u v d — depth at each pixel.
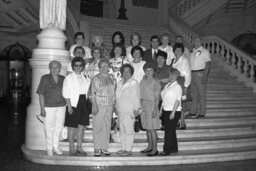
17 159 6.42
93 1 18.69
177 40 7.88
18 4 13.97
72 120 6.07
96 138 6.13
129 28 13.58
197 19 16.08
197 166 6.18
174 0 17.45
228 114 8.95
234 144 7.23
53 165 6.07
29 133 6.71
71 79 6.07
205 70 7.89
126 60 6.73
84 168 5.90
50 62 6.18
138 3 17.48
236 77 11.16
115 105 6.37
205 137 7.41
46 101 6.14
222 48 11.92
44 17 6.96
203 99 8.02
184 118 7.81
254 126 8.05
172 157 6.29
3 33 16.44
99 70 6.49
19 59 16.33
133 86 6.14
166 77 6.70
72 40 10.59
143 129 6.34
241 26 17.47
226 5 16.69
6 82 16.33
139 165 6.16
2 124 10.41
